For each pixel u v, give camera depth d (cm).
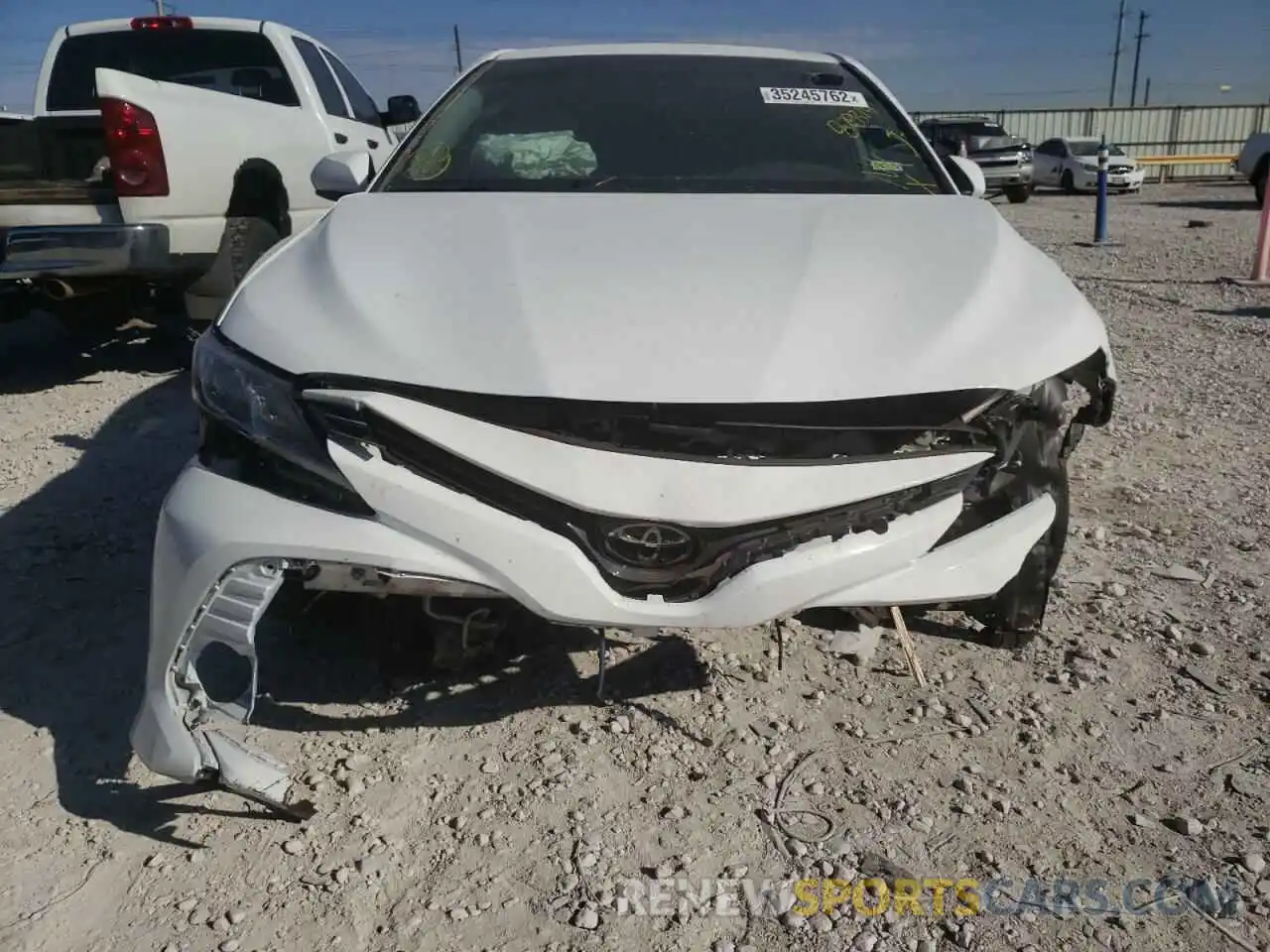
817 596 226
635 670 295
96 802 246
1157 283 1056
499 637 302
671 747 264
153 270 572
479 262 261
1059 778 253
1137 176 2688
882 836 234
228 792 239
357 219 296
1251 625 324
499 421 222
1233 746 265
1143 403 593
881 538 229
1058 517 278
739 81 387
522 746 264
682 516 218
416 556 219
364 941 207
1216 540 389
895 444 234
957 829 236
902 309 248
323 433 224
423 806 244
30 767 257
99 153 652
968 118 2756
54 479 456
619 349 228
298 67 738
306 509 223
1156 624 324
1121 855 228
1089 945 205
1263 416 563
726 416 222
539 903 216
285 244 305
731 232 282
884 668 298
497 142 355
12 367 672
